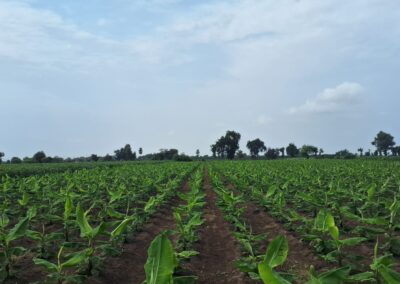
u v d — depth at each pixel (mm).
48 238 8531
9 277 7391
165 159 101812
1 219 8164
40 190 15406
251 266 6121
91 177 20266
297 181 17094
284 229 11578
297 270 8086
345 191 12555
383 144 99312
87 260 7488
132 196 13984
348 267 4453
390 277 4102
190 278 5168
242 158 118688
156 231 12266
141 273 8539
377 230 8234
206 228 12750
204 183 29438
